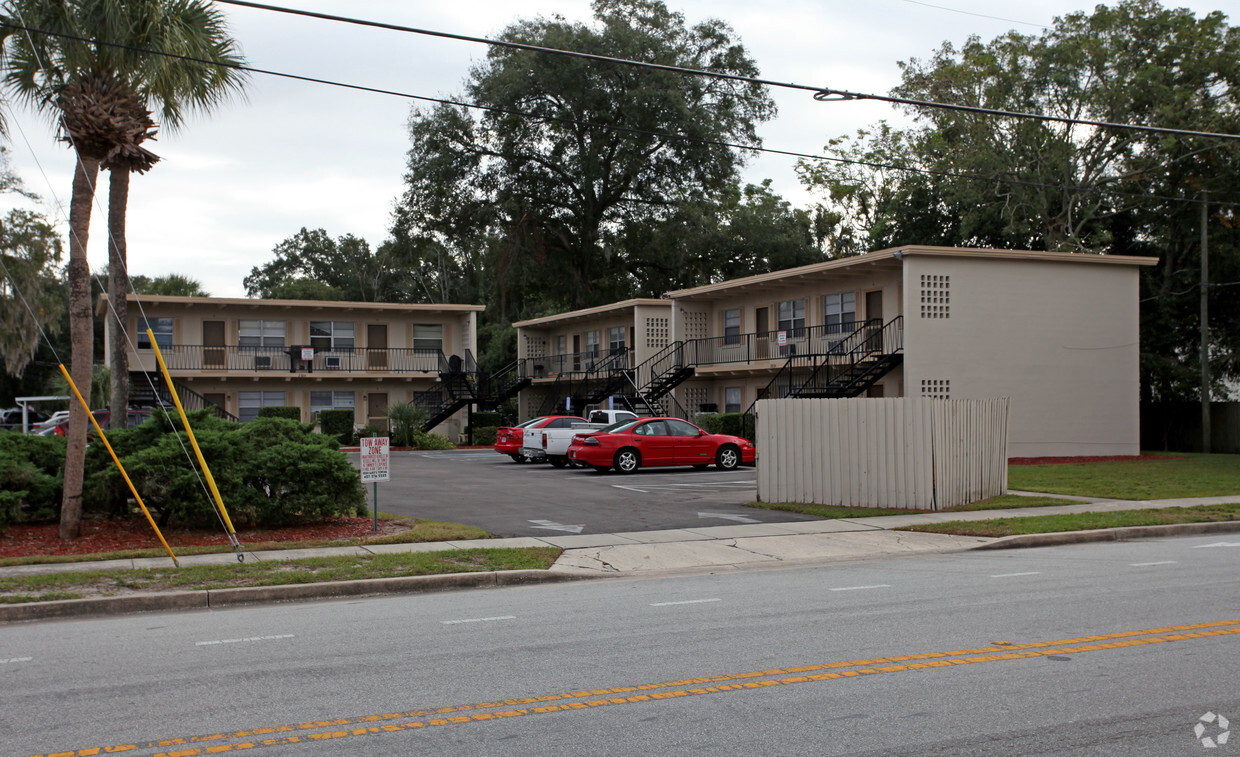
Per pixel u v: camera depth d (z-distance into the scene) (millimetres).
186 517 14961
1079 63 37812
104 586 10891
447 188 54469
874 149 56594
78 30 15008
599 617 9398
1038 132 38688
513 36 53594
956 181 40344
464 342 46938
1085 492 20297
